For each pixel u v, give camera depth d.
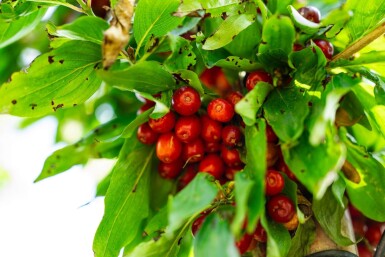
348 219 0.56
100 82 0.55
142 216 0.57
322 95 0.50
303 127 0.50
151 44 0.53
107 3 0.57
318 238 0.53
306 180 0.48
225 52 0.55
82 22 0.53
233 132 0.53
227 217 0.49
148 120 0.55
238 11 0.53
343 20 0.51
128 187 0.56
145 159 0.57
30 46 0.70
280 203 0.52
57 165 0.59
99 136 0.60
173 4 0.52
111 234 0.55
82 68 0.54
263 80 0.53
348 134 0.57
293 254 0.53
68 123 0.69
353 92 0.53
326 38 0.54
